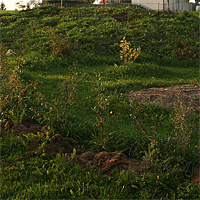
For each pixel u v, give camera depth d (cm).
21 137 381
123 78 847
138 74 898
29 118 449
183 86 731
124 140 390
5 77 525
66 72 911
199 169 318
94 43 1252
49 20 1630
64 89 464
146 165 310
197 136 423
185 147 334
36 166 323
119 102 588
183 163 325
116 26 1436
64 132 415
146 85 745
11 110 446
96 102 584
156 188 284
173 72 955
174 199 269
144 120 503
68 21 1609
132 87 725
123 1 2712
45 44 1199
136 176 299
